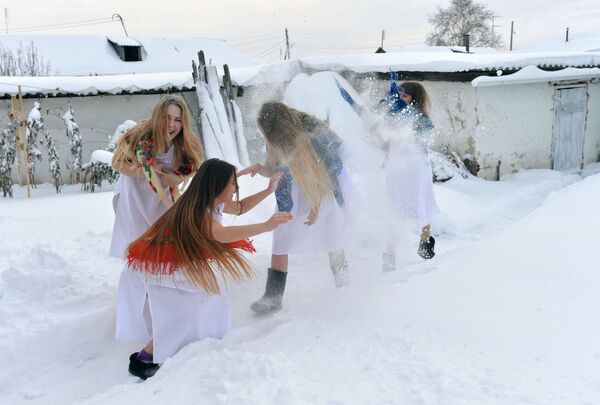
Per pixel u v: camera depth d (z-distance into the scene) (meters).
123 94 10.67
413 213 4.70
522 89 11.36
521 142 11.55
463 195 8.66
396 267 4.71
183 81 10.69
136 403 2.62
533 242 4.14
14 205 7.68
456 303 3.25
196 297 3.36
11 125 9.33
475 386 2.32
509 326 2.85
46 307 4.34
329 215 4.04
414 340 2.83
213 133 9.55
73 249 5.50
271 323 3.56
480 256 4.08
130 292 3.49
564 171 12.45
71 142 10.10
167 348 3.31
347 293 3.82
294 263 5.14
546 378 2.32
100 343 3.92
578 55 12.45
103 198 7.86
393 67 9.98
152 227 3.38
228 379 2.65
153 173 3.80
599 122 13.58
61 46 32.50
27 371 3.59
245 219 6.05
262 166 4.12
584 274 3.35
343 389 2.43
